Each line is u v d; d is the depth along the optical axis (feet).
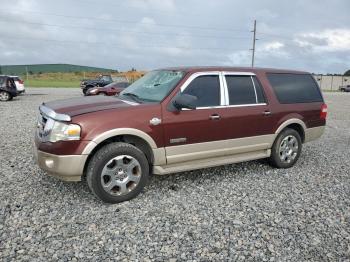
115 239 11.03
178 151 15.07
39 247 10.43
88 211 12.97
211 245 10.87
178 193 15.03
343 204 14.49
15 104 57.77
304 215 13.26
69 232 11.38
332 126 38.42
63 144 12.71
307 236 11.65
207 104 15.89
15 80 68.54
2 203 13.38
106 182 13.58
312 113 20.22
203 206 13.74
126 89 17.97
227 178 17.33
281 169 19.31
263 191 15.70
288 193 15.58
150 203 13.87
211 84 16.25
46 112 13.93
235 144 16.92
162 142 14.52
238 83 17.21
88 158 13.52
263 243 11.11
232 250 10.64
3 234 11.09
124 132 13.46
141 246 10.66
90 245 10.64
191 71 15.83
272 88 18.51
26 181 15.85
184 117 14.94
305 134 20.15
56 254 10.09
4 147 22.53
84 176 15.14
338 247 11.03
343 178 18.11
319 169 19.69
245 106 17.04
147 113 14.07
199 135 15.49
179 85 15.20
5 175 16.62
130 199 14.08
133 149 13.75
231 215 13.02
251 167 19.47
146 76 18.28
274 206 14.02
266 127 17.97
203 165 16.05
